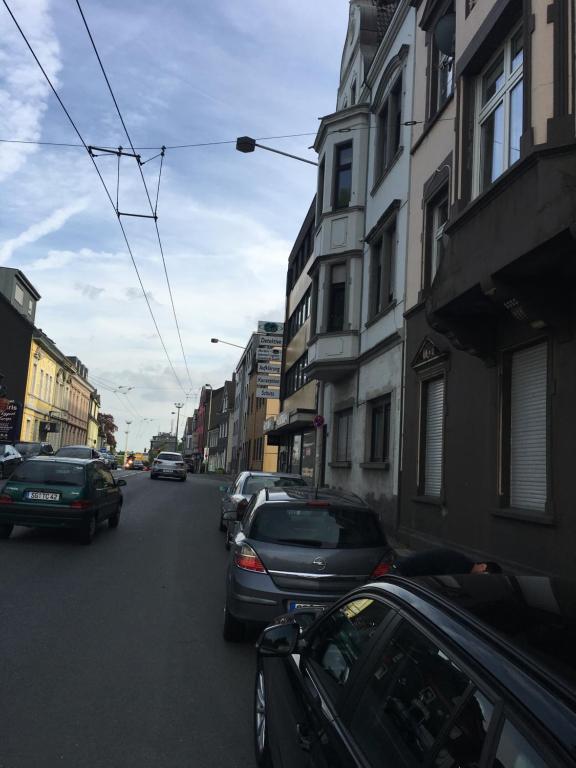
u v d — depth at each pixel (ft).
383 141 54.65
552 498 23.56
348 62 68.59
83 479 36.91
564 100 21.38
